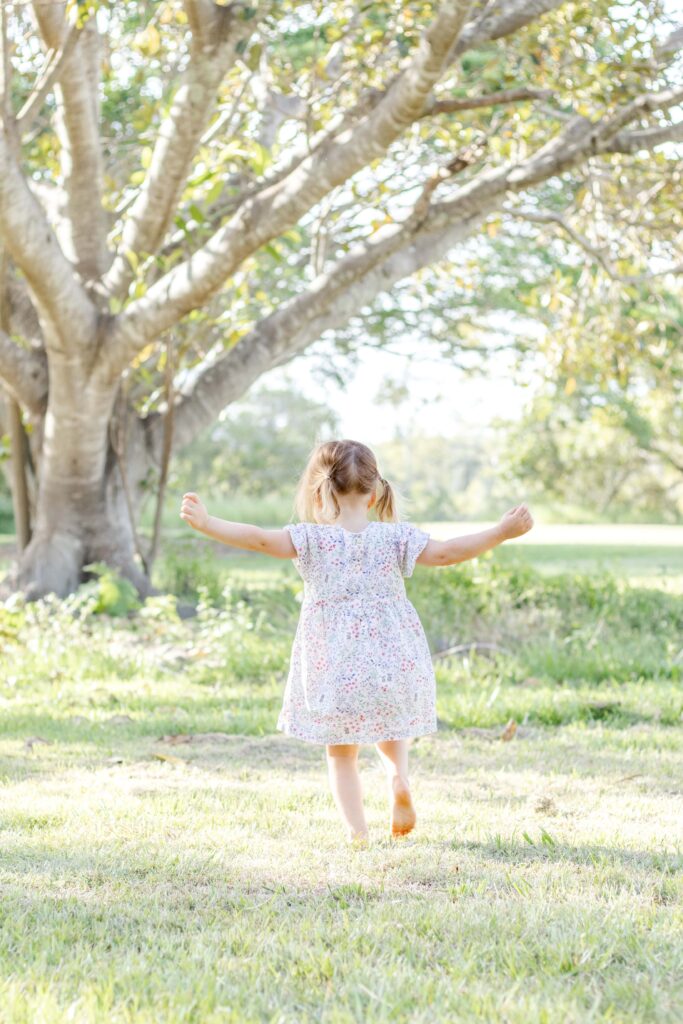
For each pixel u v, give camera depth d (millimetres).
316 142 9469
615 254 12320
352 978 2479
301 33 10438
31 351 11812
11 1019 2248
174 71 10953
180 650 8984
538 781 4781
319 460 4180
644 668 8117
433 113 8508
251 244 9320
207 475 50062
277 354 12328
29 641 8719
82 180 10859
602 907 3014
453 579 10953
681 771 5023
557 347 13000
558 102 9711
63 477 11266
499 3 8727
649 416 37594
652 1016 2305
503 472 46531
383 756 3865
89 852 3539
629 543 27734
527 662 8320
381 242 10852
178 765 4996
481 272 16812
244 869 3385
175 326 11570
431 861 3479
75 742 5570
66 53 8297
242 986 2439
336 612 3850
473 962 2566
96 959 2619
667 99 9016
